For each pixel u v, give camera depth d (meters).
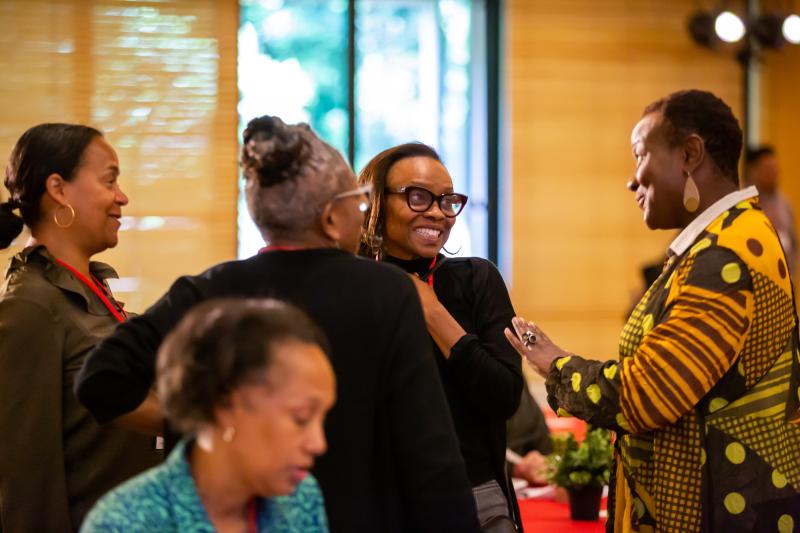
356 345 1.88
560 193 7.30
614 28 7.32
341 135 7.68
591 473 3.28
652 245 7.39
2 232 2.59
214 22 6.53
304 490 1.66
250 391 1.47
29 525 2.40
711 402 2.27
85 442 2.51
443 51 7.66
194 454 1.57
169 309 1.98
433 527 1.85
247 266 1.96
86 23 6.42
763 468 2.25
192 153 6.54
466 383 2.37
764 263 2.26
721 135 2.37
